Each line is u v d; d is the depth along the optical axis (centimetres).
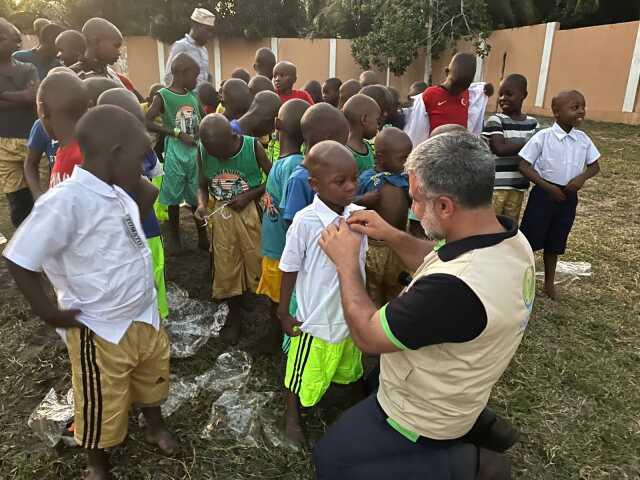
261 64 590
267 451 246
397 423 170
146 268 210
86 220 186
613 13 1694
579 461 249
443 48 1802
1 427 253
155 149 548
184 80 437
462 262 146
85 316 197
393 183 285
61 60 436
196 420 263
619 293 417
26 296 179
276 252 300
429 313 145
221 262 330
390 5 1756
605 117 1403
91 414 207
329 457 180
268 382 295
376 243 290
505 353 156
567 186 377
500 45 1738
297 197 261
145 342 216
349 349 244
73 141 235
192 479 228
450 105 423
